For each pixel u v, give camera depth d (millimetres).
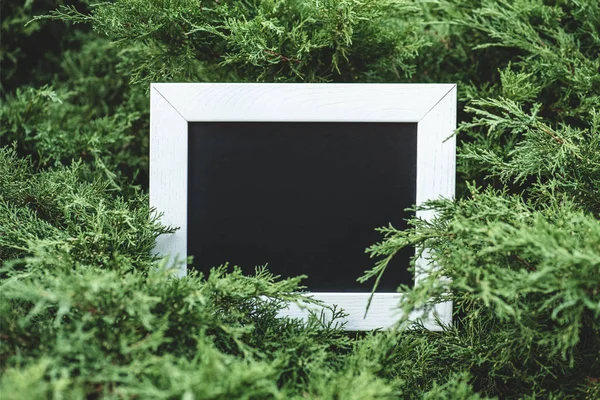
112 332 670
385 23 1095
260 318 836
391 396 702
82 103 1346
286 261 917
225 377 601
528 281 640
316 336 845
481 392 871
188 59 1031
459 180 1103
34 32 1395
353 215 920
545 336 710
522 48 1063
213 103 914
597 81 1000
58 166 1107
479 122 888
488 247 687
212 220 918
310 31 1036
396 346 783
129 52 1194
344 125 924
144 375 632
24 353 657
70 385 619
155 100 909
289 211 920
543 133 877
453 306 963
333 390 644
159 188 910
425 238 778
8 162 985
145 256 879
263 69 1035
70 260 774
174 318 707
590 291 655
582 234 710
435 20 1167
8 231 859
